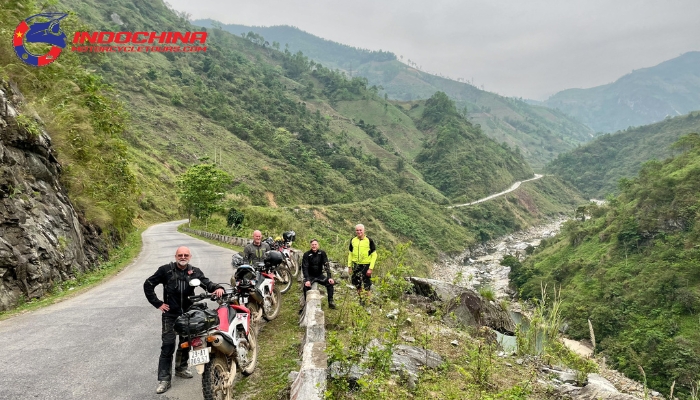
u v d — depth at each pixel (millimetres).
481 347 6723
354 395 4234
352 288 9742
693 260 48344
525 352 7938
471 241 108000
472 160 170000
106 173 21500
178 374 4855
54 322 7316
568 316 48688
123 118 23734
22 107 13688
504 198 146625
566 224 87688
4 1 16219
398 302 8898
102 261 16281
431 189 150000
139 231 40375
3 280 8719
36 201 11625
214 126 122312
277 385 4559
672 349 35188
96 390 4406
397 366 5258
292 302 8805
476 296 11086
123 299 9500
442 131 187875
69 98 18578
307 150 135625
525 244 111375
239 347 4453
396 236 94625
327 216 89062
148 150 84875
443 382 5176
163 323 4551
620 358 37219
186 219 67750
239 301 5715
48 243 11094
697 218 55219
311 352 4137
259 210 51188
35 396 4188
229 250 22625
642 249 58531
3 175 10102
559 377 6672
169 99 124375
